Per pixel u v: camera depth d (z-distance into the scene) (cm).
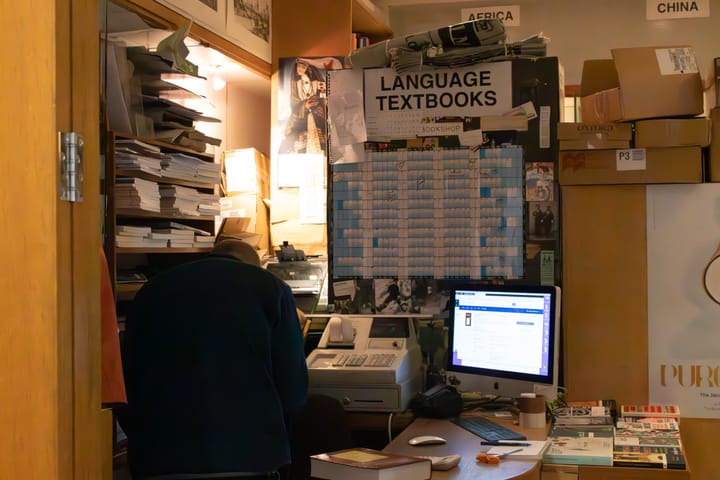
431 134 339
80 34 121
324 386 293
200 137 361
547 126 330
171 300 237
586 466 234
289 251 381
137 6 333
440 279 338
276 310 239
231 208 477
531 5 650
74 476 119
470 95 335
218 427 227
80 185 120
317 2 498
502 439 250
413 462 202
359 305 345
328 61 485
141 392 232
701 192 303
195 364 230
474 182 335
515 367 294
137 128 314
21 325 115
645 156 303
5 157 116
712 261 301
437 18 670
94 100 125
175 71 326
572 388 311
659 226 306
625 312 308
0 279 116
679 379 304
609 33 639
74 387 119
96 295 125
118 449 271
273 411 232
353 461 202
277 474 234
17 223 116
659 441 255
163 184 329
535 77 331
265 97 577
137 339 237
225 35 425
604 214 310
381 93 342
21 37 115
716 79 298
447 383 327
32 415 115
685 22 627
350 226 346
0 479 116
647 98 298
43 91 115
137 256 371
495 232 333
